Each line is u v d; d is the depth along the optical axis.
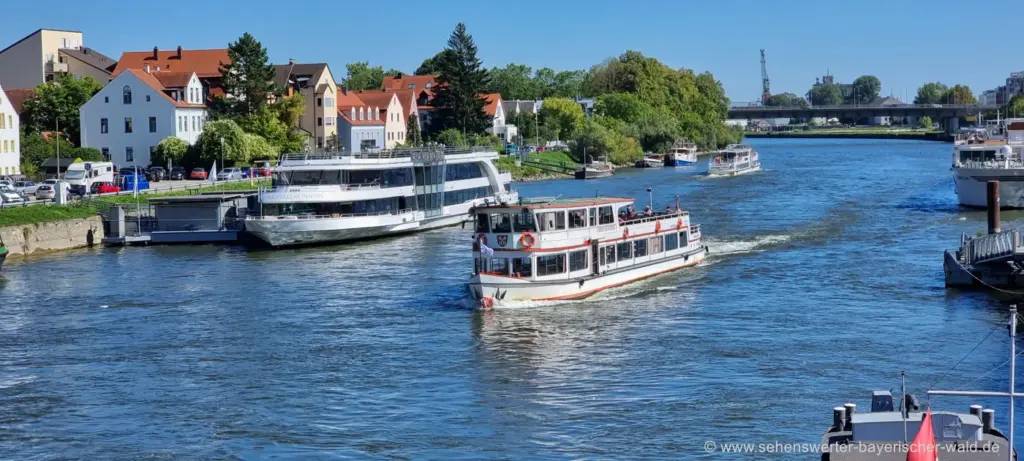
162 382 53.19
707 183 163.88
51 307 70.50
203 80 177.50
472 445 44.38
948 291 70.88
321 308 68.94
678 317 65.00
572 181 177.50
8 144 140.62
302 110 174.75
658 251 79.00
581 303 69.56
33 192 121.44
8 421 47.91
